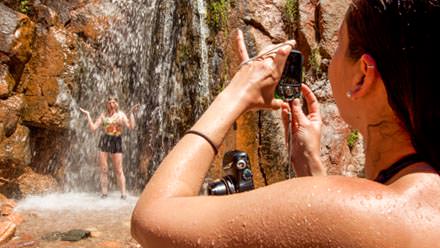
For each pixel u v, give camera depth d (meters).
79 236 6.76
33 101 9.62
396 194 0.74
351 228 0.69
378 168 0.87
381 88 0.84
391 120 0.85
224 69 10.30
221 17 10.48
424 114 0.79
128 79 11.21
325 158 9.83
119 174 9.79
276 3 10.77
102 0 11.16
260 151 9.77
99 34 10.84
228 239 0.74
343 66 0.90
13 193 9.31
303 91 1.38
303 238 0.70
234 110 1.00
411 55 0.78
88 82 10.61
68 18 10.64
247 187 1.19
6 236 6.37
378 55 0.82
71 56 10.23
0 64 9.06
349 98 0.90
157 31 11.15
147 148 10.94
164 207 0.84
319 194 0.72
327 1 10.82
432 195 0.74
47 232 6.96
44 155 10.16
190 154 0.93
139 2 11.38
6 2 9.77
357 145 10.18
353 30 0.86
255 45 10.30
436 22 0.77
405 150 0.84
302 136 1.33
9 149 9.04
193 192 0.90
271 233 0.71
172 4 11.07
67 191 10.36
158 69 10.99
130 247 6.47
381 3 0.80
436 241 0.69
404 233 0.69
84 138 10.62
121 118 9.81
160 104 10.88
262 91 1.04
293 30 10.77
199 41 10.56
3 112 8.94
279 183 0.77
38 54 9.85
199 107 10.39
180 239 0.78
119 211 8.57
